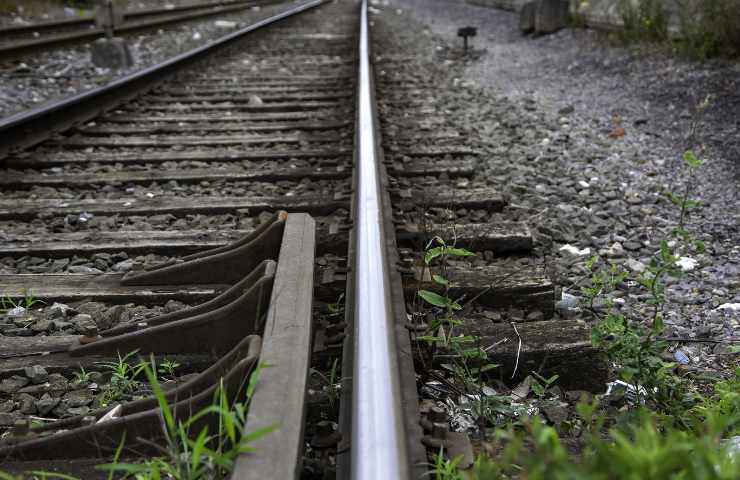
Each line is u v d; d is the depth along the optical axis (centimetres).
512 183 478
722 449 124
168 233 376
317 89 811
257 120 676
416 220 383
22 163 520
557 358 257
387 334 205
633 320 310
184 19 1523
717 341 283
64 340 266
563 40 1173
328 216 410
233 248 314
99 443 195
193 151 560
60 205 432
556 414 231
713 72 764
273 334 197
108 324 282
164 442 193
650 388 240
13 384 241
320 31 1431
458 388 246
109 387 238
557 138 610
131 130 623
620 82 830
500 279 310
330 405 227
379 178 381
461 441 190
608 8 1141
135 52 1138
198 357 250
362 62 811
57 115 606
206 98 764
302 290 226
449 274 314
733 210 447
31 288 311
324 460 199
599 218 430
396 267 286
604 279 338
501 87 880
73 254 359
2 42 1072
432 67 1003
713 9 827
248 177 486
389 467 148
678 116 665
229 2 2053
